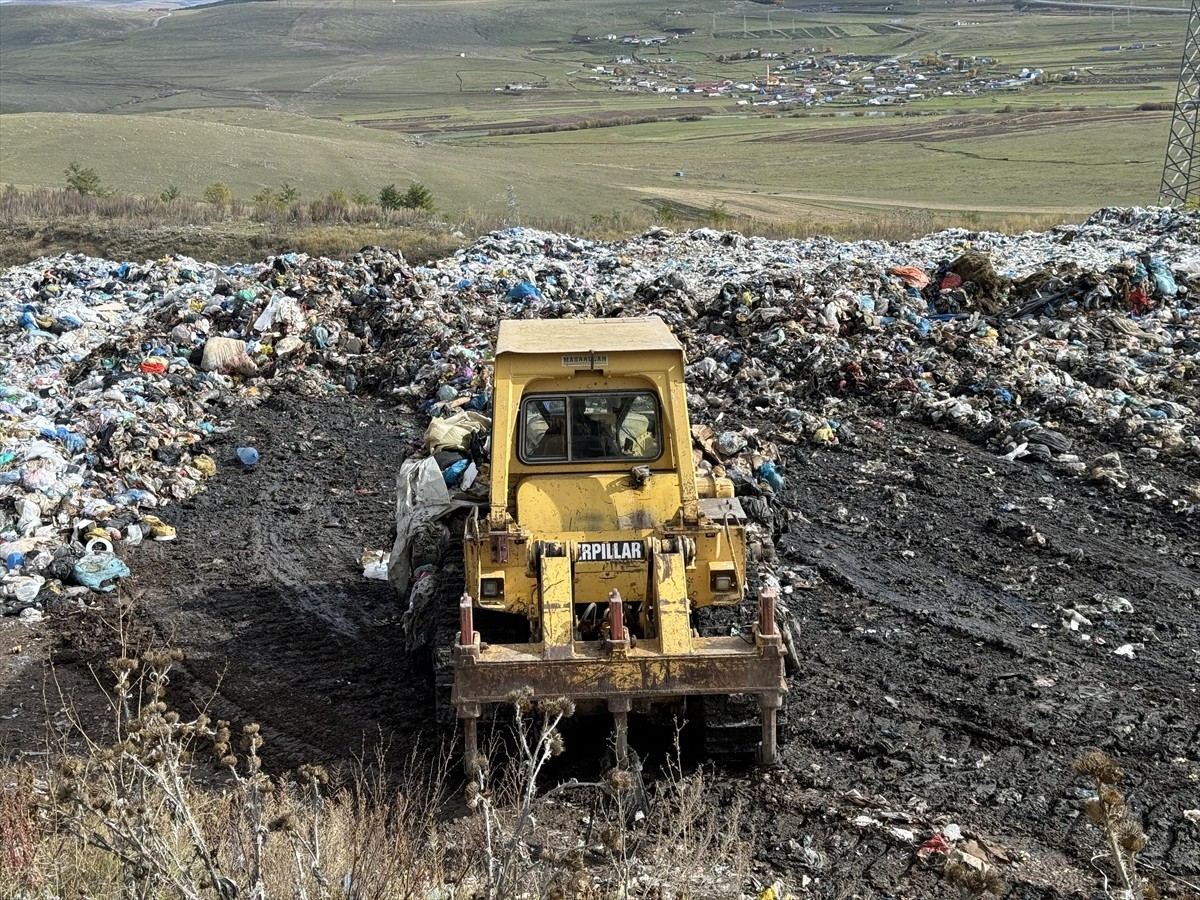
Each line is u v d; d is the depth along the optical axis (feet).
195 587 38.09
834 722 27.76
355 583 38.19
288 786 25.27
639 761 24.47
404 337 65.10
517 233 100.94
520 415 27.22
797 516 42.01
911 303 64.59
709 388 57.26
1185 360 58.95
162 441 51.55
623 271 85.61
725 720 24.59
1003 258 87.35
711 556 25.99
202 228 136.67
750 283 65.41
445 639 25.50
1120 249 90.02
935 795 24.76
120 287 81.00
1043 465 47.34
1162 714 28.07
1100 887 21.57
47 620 35.65
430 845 21.49
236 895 16.15
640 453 27.35
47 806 19.02
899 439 50.90
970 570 37.47
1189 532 40.24
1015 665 30.81
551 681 23.73
